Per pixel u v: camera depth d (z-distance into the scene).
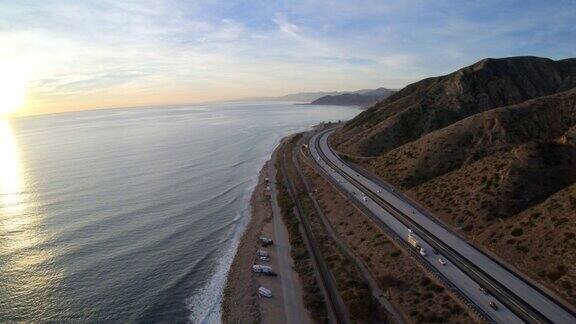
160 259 81.75
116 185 136.50
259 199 121.56
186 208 113.38
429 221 82.06
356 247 78.38
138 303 66.00
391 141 144.38
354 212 91.75
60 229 96.00
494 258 64.69
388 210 89.50
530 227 66.00
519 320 48.88
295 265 76.50
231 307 64.69
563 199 66.38
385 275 66.00
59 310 63.62
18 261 79.31
